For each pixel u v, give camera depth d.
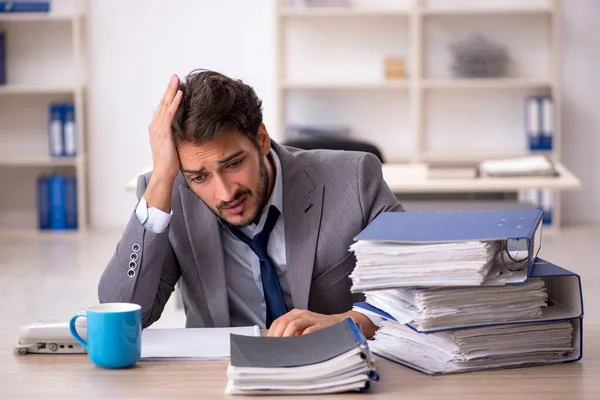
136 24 7.02
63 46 7.04
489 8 6.77
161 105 1.84
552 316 1.58
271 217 2.04
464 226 1.57
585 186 7.07
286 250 2.04
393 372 1.55
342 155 2.13
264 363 1.44
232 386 1.44
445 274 1.49
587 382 1.49
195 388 1.46
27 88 6.74
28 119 7.13
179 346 1.71
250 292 2.11
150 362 1.63
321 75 7.08
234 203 1.80
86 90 7.07
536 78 6.97
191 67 7.06
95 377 1.54
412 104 6.89
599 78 6.98
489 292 1.54
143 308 1.90
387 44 7.03
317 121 7.09
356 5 6.99
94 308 1.63
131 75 7.07
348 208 2.05
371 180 2.10
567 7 6.95
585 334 1.81
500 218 1.63
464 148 7.12
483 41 6.92
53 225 6.96
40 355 1.69
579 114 7.02
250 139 1.79
